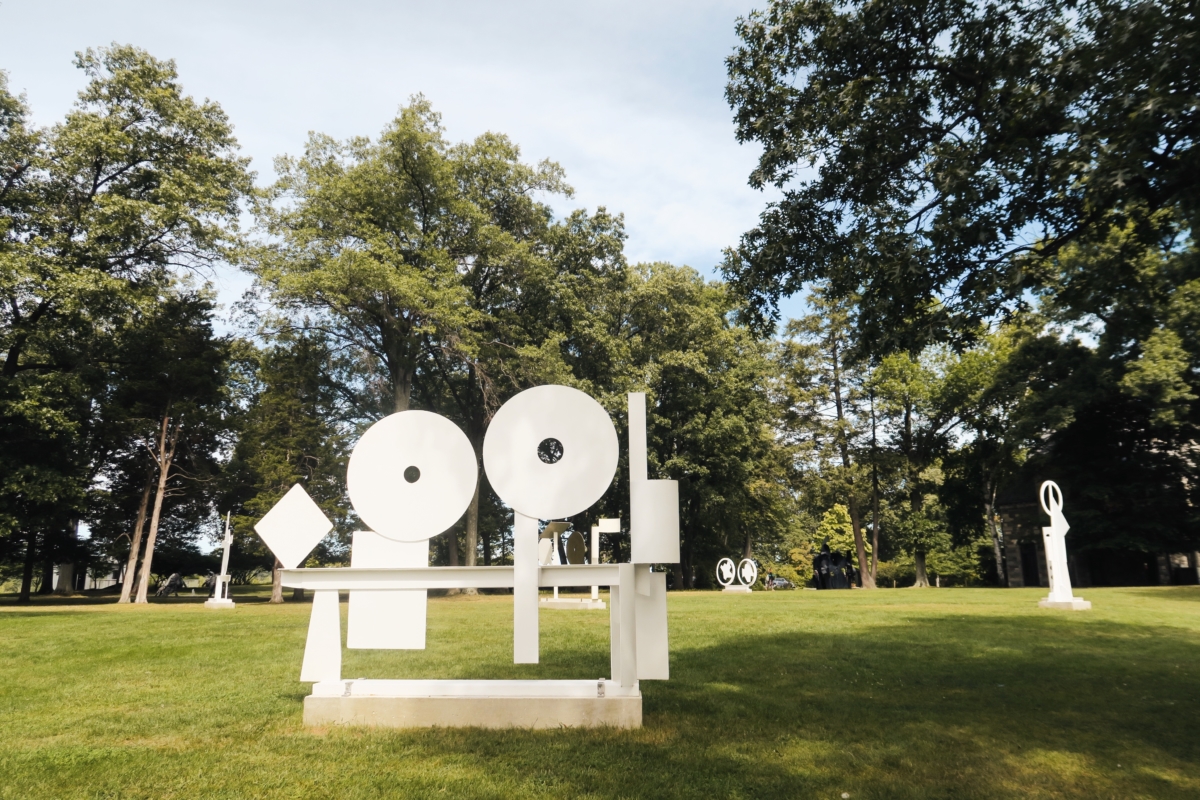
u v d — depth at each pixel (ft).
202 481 102.37
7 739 16.81
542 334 104.78
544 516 18.39
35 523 80.74
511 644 32.65
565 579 18.57
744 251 32.42
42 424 64.95
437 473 19.16
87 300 66.74
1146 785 13.71
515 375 96.43
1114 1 23.44
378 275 77.00
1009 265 24.30
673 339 116.06
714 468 118.52
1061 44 26.35
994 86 27.89
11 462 70.38
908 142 29.22
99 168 72.28
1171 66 20.95
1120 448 105.91
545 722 17.71
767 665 26.91
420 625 18.81
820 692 22.07
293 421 86.89
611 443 18.57
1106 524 102.42
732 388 115.34
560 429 18.61
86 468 84.99
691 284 114.62
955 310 26.58
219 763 14.76
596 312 112.06
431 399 113.39
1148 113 20.76
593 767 14.55
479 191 102.63
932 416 123.75
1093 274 29.07
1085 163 22.40
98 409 86.74
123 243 72.38
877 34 28.58
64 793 12.96
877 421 128.98
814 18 30.01
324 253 82.33
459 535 113.91
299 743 16.24
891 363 121.60
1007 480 116.98
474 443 110.83
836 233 30.99
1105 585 115.65
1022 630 37.55
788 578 187.01
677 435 117.70
